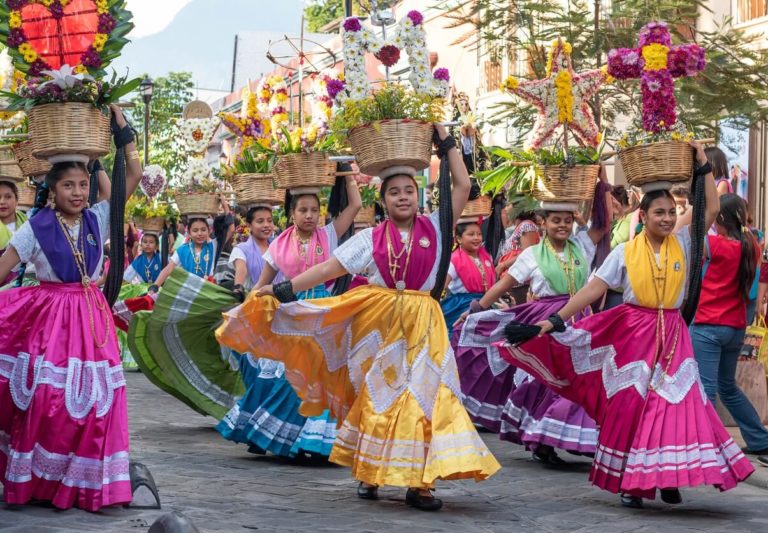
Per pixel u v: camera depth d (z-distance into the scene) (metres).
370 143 6.47
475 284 10.38
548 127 8.26
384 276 6.46
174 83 40.38
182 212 11.85
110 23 6.09
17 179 9.05
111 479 5.87
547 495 6.86
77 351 5.95
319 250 7.98
